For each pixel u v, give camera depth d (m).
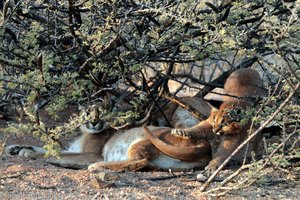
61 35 12.14
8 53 12.02
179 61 12.49
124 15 11.79
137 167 11.91
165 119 13.63
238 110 11.82
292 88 9.69
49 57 11.42
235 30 11.54
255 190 10.64
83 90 12.12
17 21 12.43
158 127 12.80
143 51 11.95
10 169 11.34
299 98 11.69
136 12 11.61
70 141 14.13
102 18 11.57
